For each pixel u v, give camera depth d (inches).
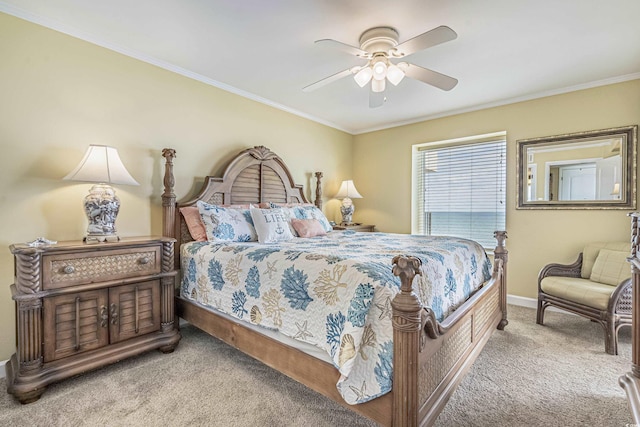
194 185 115.3
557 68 106.2
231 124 127.3
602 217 117.4
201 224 104.6
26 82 78.9
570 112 123.2
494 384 72.7
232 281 77.7
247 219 109.1
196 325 90.5
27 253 64.9
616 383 72.9
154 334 86.2
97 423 59.0
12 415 61.1
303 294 60.3
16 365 69.4
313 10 75.6
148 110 102.7
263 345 69.3
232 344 78.1
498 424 59.0
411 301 45.3
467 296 81.7
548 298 108.0
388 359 48.7
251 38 89.4
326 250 76.2
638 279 62.9
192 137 114.6
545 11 75.1
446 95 131.0
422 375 50.0
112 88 94.3
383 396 48.3
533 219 132.0
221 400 66.3
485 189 149.9
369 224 183.8
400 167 173.0
